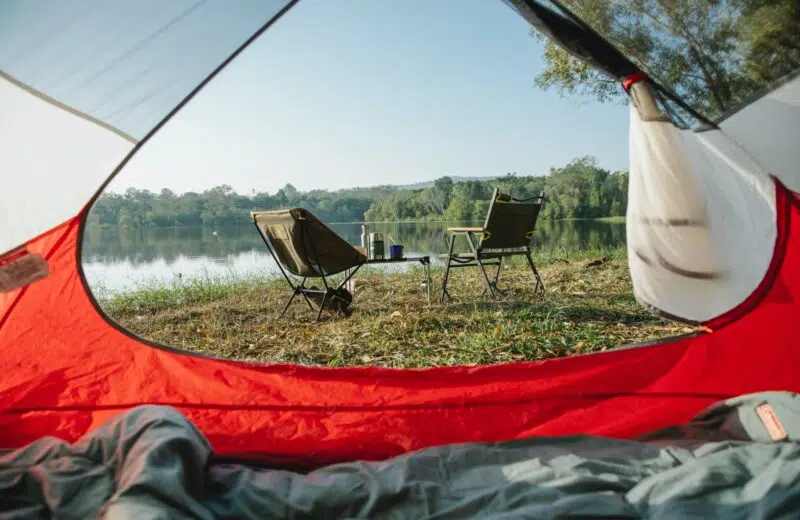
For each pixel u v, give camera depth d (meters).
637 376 2.31
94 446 1.75
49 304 2.36
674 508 1.46
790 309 2.18
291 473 1.81
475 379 2.37
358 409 2.25
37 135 2.00
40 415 2.19
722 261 2.14
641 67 2.10
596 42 2.08
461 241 15.57
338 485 1.68
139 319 5.37
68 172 2.09
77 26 1.85
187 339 4.37
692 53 2.04
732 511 1.44
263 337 4.30
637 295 2.25
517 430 2.17
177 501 1.42
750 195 2.16
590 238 15.13
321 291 4.90
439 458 1.86
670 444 1.96
